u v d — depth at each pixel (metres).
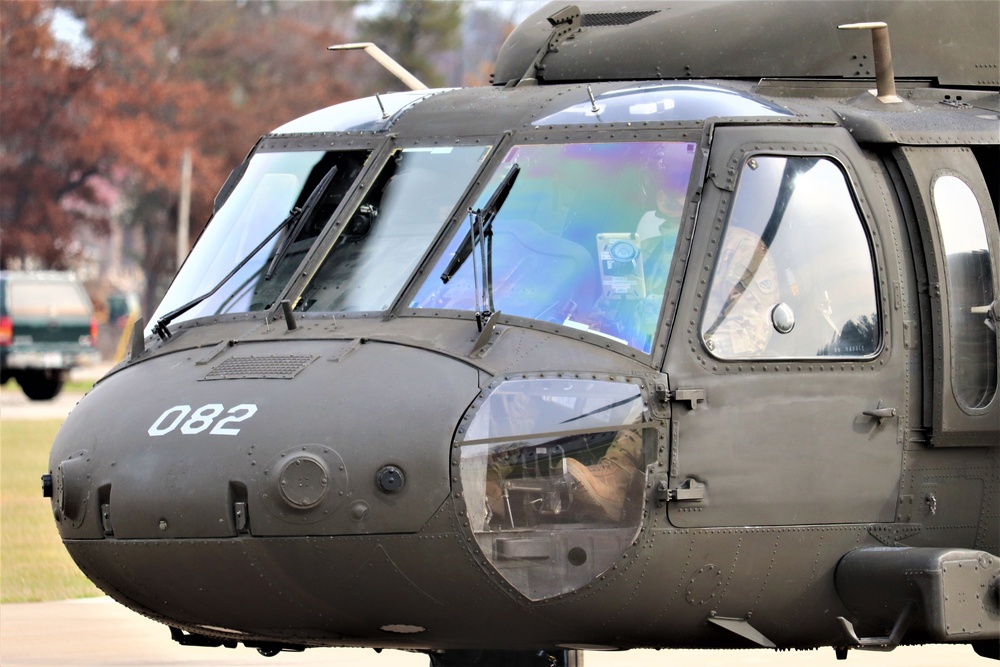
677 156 24.03
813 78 26.98
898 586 23.27
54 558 49.50
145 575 23.06
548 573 21.95
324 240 24.81
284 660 36.12
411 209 24.80
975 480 25.31
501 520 21.75
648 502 22.27
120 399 23.72
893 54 27.78
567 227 23.83
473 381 22.06
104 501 23.00
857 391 23.94
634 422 22.22
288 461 21.70
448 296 23.47
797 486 23.31
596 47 27.59
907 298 24.84
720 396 22.84
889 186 25.31
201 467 22.08
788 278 23.84
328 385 22.30
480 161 24.80
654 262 23.38
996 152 27.00
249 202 26.41
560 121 24.89
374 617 22.58
